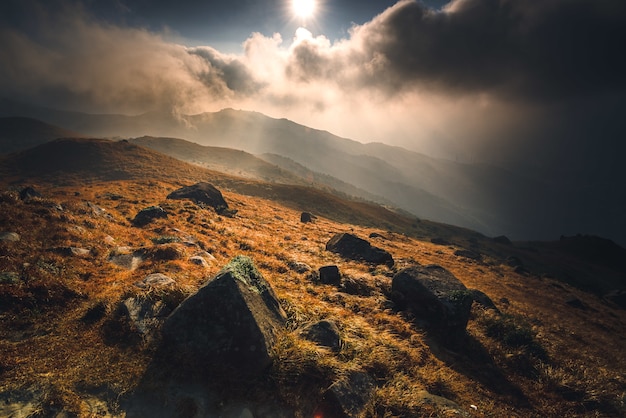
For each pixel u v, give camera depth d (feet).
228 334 22.39
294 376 22.15
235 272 26.27
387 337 32.42
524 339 42.68
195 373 21.08
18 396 17.40
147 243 53.11
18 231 39.86
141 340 23.00
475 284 108.88
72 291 28.30
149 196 142.31
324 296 43.45
